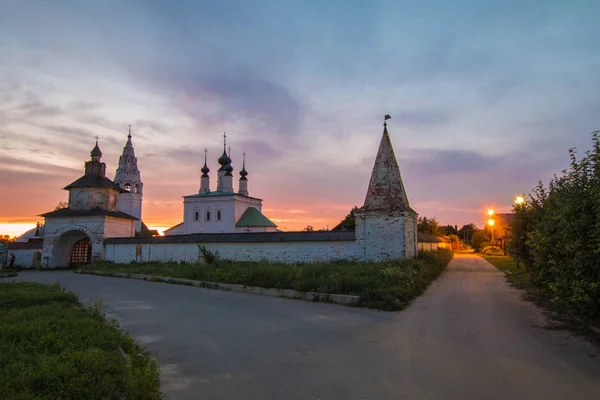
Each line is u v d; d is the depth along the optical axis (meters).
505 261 32.69
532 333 8.20
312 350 7.14
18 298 11.37
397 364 6.25
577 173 8.56
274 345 7.52
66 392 4.52
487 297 13.40
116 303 12.95
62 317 8.73
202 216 56.19
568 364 6.17
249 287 15.75
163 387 5.45
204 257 26.02
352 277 13.57
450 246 61.81
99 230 34.59
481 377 5.62
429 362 6.32
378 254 19.97
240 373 5.97
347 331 8.63
